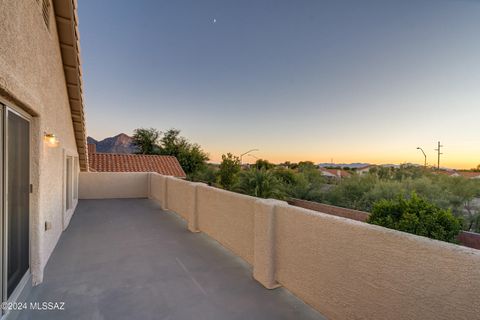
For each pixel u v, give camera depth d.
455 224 8.68
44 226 4.43
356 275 2.56
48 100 4.82
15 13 2.81
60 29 5.88
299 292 3.32
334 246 2.82
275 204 3.85
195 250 5.54
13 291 3.06
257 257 4.05
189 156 36.69
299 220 3.36
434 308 1.95
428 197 12.78
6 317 2.77
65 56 6.60
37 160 3.78
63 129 6.93
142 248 5.64
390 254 2.27
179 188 9.00
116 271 4.39
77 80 7.41
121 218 8.72
